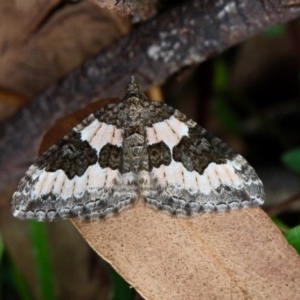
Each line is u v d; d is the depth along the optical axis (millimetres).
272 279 157
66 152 161
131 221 159
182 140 163
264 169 194
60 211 159
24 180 159
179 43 173
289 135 199
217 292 157
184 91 199
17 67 184
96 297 185
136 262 158
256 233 158
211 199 159
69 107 179
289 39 196
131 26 178
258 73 202
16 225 186
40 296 184
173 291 157
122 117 164
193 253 158
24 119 180
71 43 182
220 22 170
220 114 197
